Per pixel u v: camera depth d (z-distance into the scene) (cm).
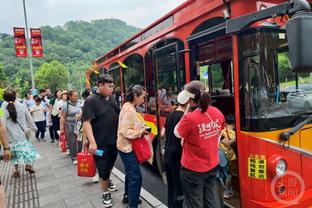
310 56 224
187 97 321
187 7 457
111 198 499
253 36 319
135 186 413
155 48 579
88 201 502
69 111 747
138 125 402
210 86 536
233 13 344
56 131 1074
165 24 536
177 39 491
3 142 483
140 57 661
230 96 499
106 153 453
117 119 461
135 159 413
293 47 230
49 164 777
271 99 324
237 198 398
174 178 378
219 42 478
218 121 317
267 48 320
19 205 509
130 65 732
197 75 480
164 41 539
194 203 317
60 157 851
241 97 330
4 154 488
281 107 330
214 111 317
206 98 299
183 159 320
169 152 371
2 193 354
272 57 324
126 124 397
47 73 7400
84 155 510
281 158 323
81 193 543
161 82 554
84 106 441
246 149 329
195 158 310
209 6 397
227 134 378
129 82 743
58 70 7488
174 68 500
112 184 537
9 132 640
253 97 322
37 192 568
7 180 657
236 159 367
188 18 452
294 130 323
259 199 323
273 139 322
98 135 450
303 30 224
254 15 301
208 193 325
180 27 479
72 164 761
